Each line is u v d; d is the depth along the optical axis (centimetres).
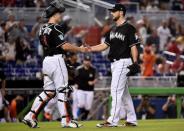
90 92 5016
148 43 6288
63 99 2952
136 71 2952
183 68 6000
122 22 3005
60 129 2808
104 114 5112
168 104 5056
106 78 5397
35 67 5884
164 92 4866
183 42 6425
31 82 4925
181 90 4872
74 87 4994
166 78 5388
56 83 2950
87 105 5034
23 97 4906
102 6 6412
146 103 5012
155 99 5094
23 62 5862
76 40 6169
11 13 6194
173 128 2831
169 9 7275
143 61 5719
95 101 5250
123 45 2967
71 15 6384
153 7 7188
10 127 3055
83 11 6419
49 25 2939
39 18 6019
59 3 2970
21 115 4741
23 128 2942
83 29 6294
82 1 6456
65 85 2952
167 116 5078
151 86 5347
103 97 5216
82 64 5234
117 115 2973
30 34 6003
